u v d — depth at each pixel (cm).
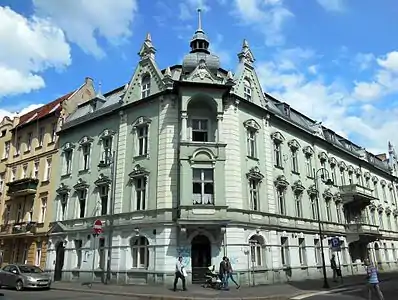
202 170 2448
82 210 3056
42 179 3512
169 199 2428
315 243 3350
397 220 5488
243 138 2731
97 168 2997
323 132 4053
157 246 2377
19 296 1830
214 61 2805
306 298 1850
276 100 3522
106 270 2625
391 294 2050
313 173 3581
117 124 2966
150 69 2847
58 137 3491
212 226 2328
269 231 2733
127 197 2670
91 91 3922
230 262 2345
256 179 2744
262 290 2152
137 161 2702
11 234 3544
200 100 2583
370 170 5056
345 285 2570
